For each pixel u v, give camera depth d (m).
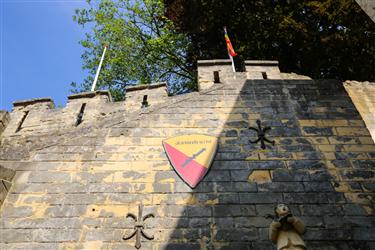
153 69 20.84
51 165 7.74
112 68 20.62
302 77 10.27
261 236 6.43
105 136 8.30
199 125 8.51
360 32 15.13
